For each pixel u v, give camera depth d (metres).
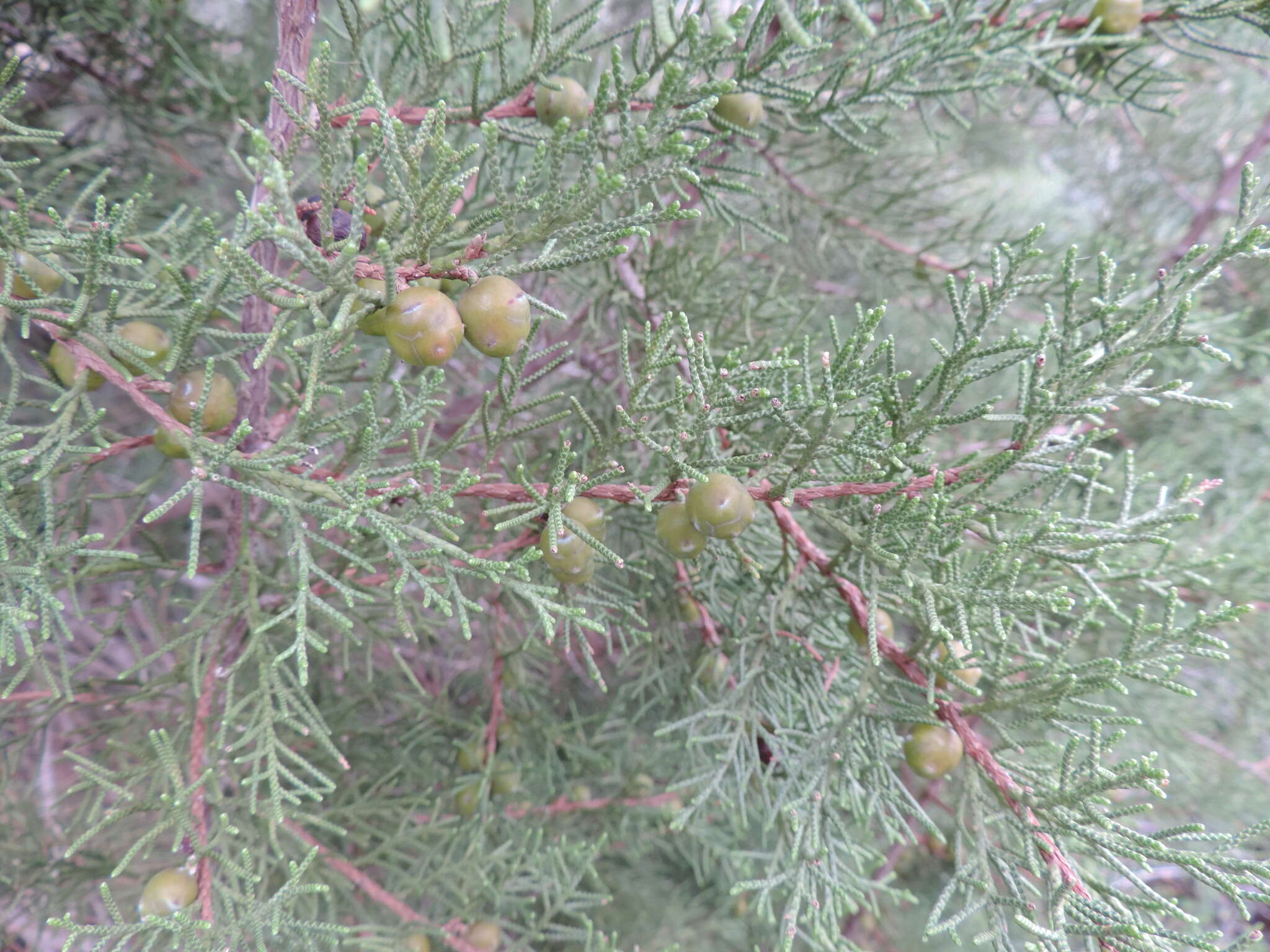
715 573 0.22
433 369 0.16
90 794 0.22
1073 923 0.15
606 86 0.13
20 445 0.27
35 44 0.24
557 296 0.30
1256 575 0.28
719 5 0.12
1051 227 0.48
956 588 0.16
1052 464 0.16
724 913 0.39
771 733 0.21
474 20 0.17
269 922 0.17
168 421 0.15
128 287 0.15
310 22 0.16
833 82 0.20
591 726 0.36
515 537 0.21
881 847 0.44
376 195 0.16
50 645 0.33
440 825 0.24
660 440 0.17
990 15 0.21
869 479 0.17
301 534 0.15
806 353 0.16
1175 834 0.15
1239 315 0.28
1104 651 0.29
